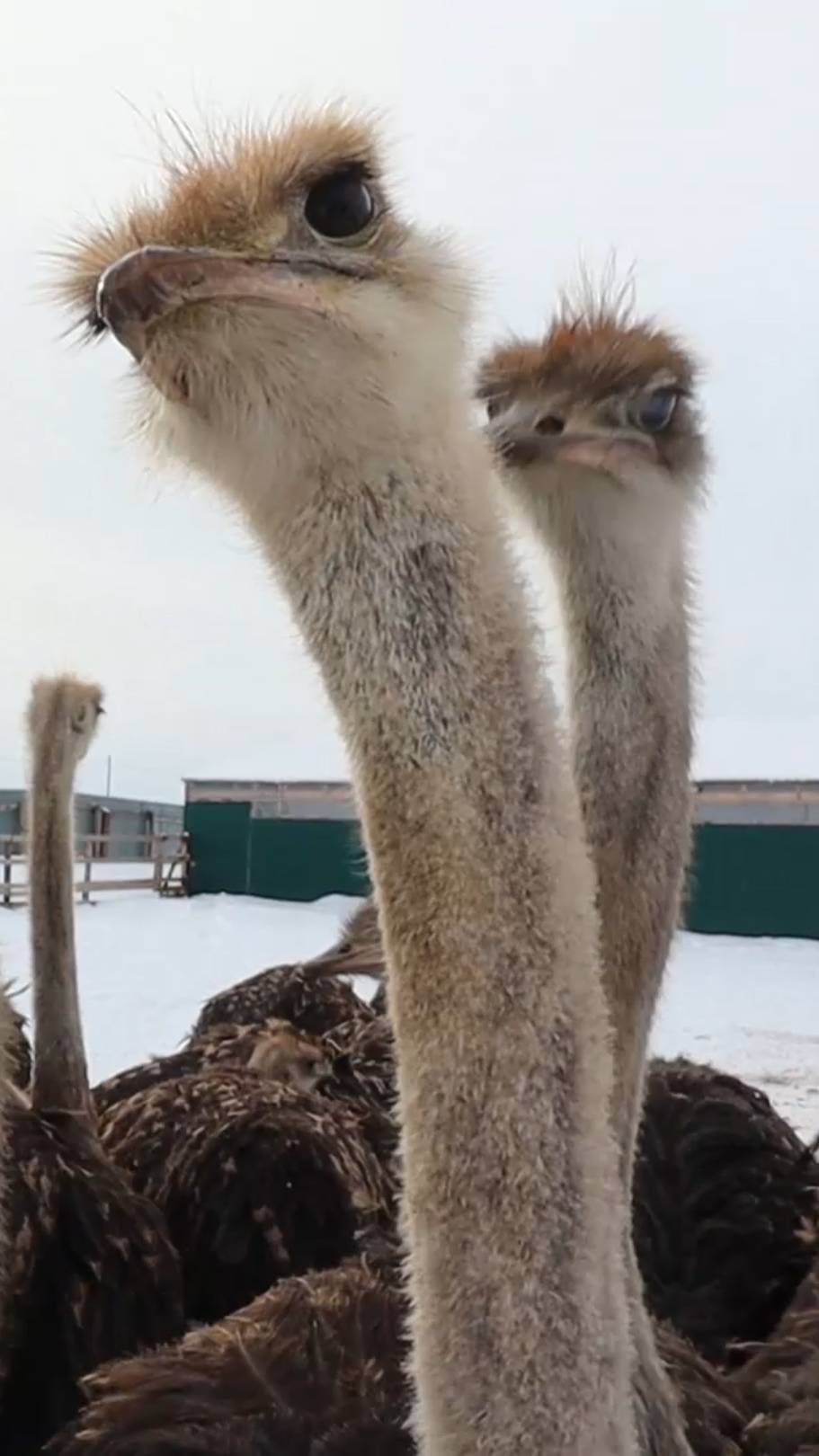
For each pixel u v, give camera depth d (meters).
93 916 20.30
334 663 2.16
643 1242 4.20
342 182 2.14
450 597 2.14
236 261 2.07
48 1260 3.83
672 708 3.25
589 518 3.25
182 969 14.34
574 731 3.23
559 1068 2.06
